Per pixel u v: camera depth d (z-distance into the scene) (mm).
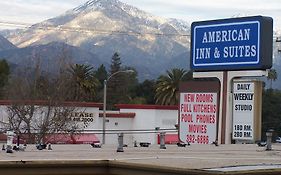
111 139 64812
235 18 27672
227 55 28062
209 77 29031
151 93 125438
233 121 28375
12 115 51531
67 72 63094
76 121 60344
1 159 6934
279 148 13469
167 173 6355
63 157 7645
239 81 28156
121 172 6887
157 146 13055
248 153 10227
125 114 67938
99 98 105875
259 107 27828
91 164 6934
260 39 26656
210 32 28797
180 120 30562
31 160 6699
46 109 53844
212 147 12930
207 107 29141
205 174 5965
